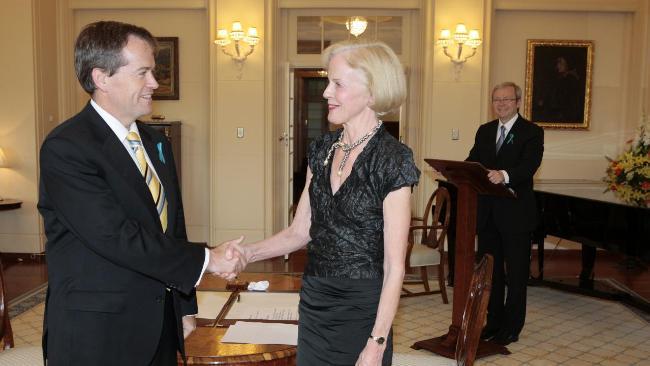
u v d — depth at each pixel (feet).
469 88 23.43
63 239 5.56
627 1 23.90
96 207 5.32
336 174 5.63
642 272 21.08
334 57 5.51
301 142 40.11
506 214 13.23
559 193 17.31
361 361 5.24
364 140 5.55
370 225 5.43
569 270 21.33
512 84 13.34
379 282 5.48
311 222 5.89
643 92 23.86
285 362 6.68
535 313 16.57
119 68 5.53
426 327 15.07
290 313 8.00
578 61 24.32
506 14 24.23
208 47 23.81
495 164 13.60
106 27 5.58
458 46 23.13
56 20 23.90
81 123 5.57
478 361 12.84
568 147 24.75
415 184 5.37
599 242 15.71
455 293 12.81
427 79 23.44
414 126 24.70
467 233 12.43
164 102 24.94
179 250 5.67
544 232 17.74
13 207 21.58
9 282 19.07
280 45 24.54
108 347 5.48
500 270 13.93
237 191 24.11
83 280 5.46
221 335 7.16
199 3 24.04
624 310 16.92
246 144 23.90
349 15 24.61
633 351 13.60
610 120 24.75
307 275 5.80
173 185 6.44
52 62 23.57
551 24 24.35
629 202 15.07
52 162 5.33
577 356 13.25
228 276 6.15
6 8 22.06
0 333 8.93
